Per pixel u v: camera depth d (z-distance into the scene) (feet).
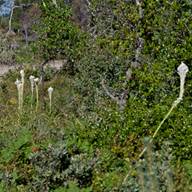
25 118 41.57
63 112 48.98
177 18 31.07
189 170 23.68
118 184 23.17
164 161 23.08
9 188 24.38
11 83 70.18
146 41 32.32
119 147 27.76
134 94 31.96
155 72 29.63
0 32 113.29
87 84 50.47
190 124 27.14
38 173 24.67
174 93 28.66
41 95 60.13
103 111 32.07
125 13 34.04
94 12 46.21
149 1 32.37
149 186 15.28
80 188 24.61
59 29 66.33
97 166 25.43
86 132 30.25
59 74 70.23
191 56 29.30
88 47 52.24
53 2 67.46
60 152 25.31
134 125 28.30
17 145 27.22
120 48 34.06
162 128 27.66
